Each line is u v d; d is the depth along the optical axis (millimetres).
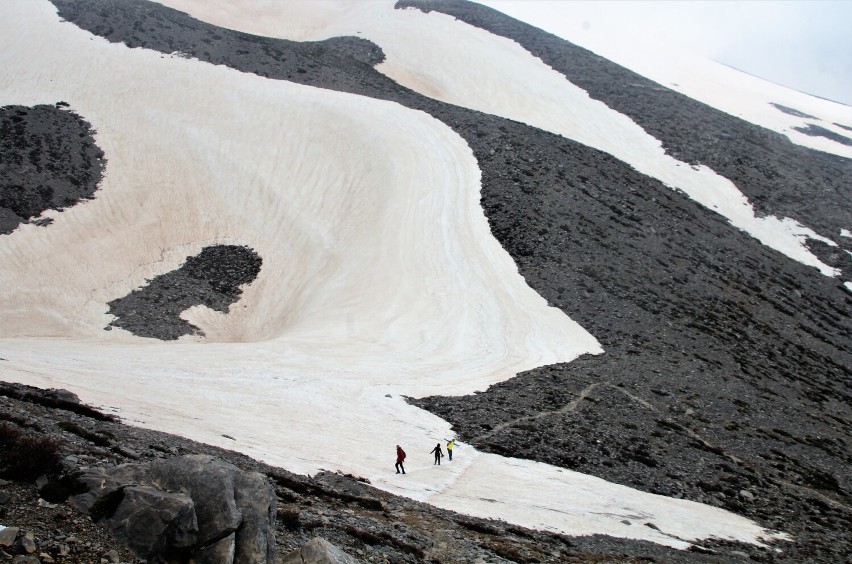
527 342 54812
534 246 68188
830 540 32906
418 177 76812
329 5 158875
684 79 145750
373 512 23203
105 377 37031
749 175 99438
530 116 105750
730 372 54344
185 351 48562
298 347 51031
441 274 63781
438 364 50219
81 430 20406
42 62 95438
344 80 104125
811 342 64250
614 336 56875
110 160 81250
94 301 63375
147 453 21031
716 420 45375
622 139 103188
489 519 26625
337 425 36125
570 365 50938
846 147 126188
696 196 89938
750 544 30375
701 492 35906
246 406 36469
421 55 120625
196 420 31219
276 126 87750
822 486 39562
